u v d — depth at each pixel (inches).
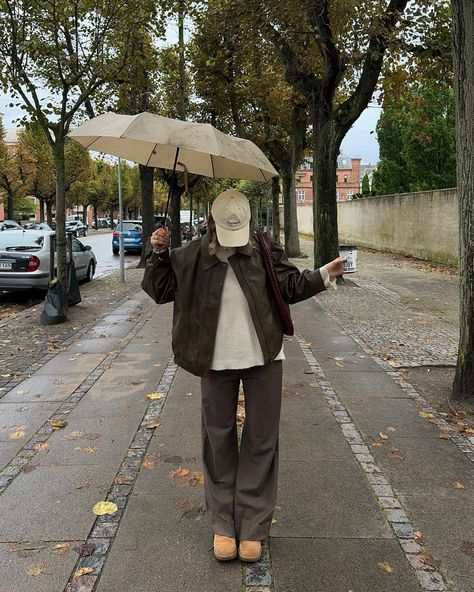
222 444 117.3
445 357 279.7
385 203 1028.5
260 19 482.6
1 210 2997.0
